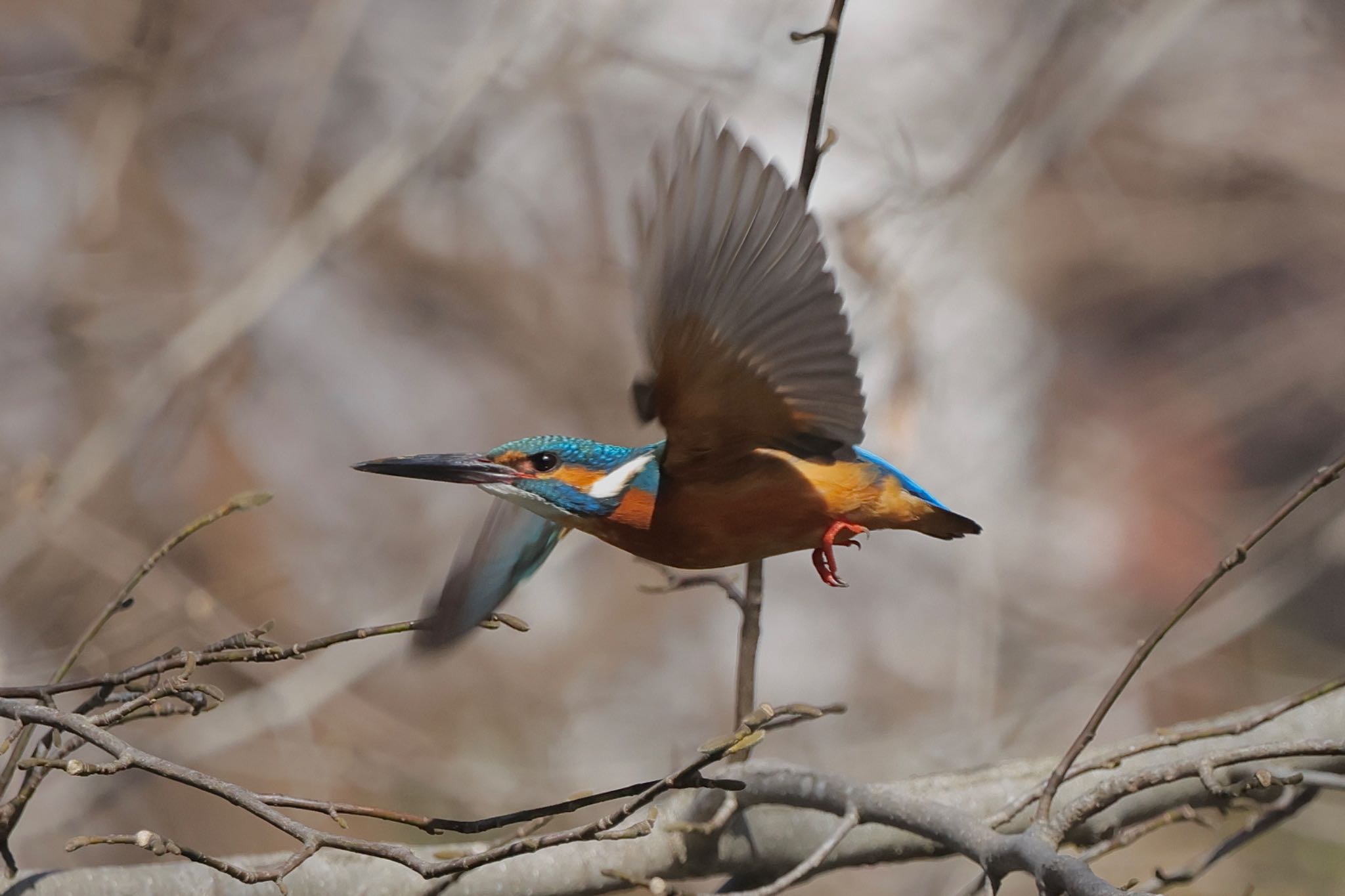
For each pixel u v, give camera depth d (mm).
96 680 4195
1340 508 15078
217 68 14594
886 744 11445
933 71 14273
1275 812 5883
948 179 12305
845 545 5164
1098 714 4629
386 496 14742
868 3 14461
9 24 14344
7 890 4695
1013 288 15484
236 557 13828
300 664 12078
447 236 15750
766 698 14539
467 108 13273
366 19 15289
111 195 13523
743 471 4871
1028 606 14008
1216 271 15805
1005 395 15195
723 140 4070
